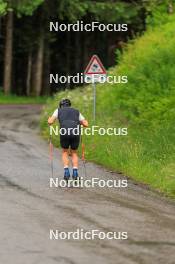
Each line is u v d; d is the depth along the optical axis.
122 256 25.16
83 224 31.05
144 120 64.75
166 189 42.16
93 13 162.88
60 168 50.25
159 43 83.94
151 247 26.81
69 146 44.59
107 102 77.25
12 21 158.62
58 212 33.88
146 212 34.69
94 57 67.38
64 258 24.62
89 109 76.75
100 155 55.59
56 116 44.50
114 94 76.56
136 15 155.50
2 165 50.66
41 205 35.69
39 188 41.34
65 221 31.66
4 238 27.61
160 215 33.97
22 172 47.62
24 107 125.06
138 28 159.88
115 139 58.47
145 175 46.47
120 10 153.62
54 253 25.38
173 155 49.47
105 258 24.77
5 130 79.69
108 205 36.41
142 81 73.19
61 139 43.50
